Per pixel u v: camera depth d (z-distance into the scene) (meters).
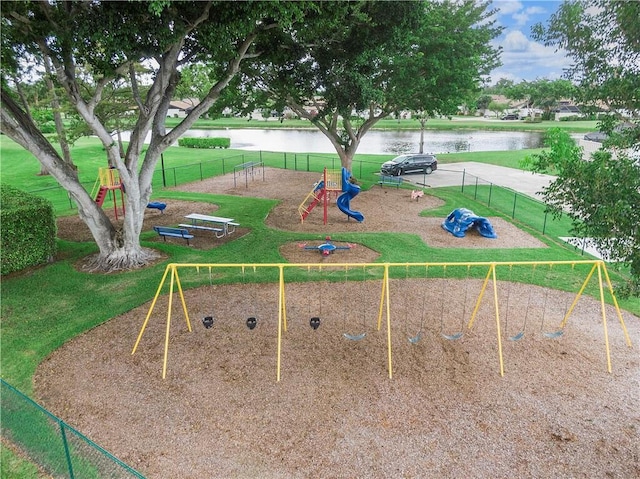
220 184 28.75
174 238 17.52
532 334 10.77
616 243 6.44
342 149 27.81
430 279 13.91
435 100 25.42
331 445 7.18
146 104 13.38
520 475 6.66
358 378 8.94
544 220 20.34
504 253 16.06
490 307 12.15
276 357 9.63
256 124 90.44
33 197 15.38
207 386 8.66
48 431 6.26
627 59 6.24
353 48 16.22
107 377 8.93
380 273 14.26
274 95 24.78
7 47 11.33
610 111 6.60
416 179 31.08
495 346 10.20
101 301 12.13
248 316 11.41
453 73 24.03
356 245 16.89
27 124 12.77
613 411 8.12
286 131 78.12
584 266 15.16
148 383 8.74
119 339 10.31
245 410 8.00
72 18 10.08
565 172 6.85
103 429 7.50
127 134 66.44
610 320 11.59
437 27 22.31
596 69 6.54
